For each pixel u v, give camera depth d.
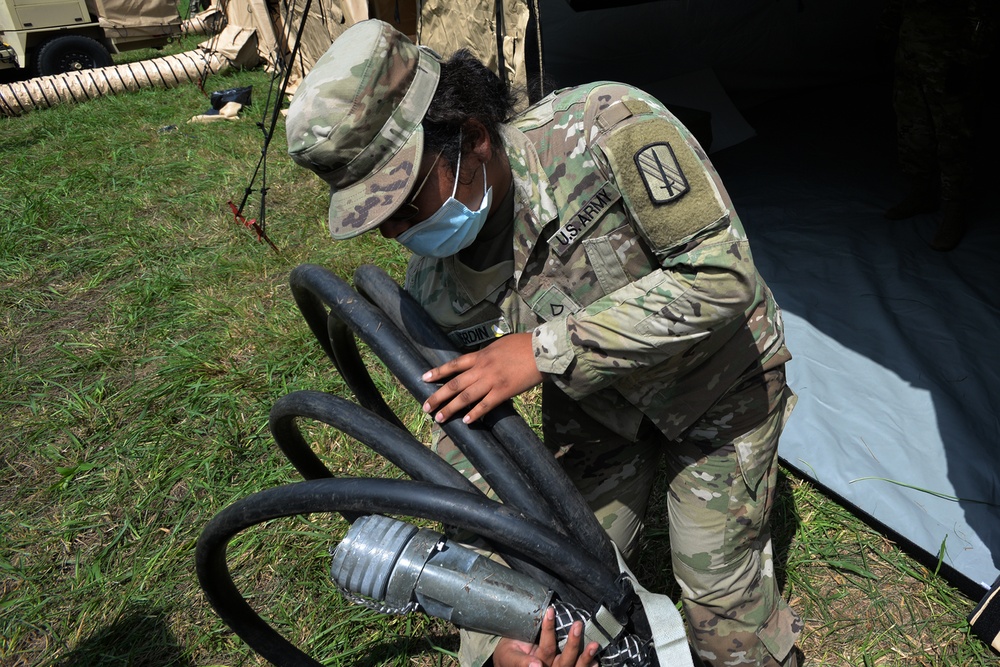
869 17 5.79
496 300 1.36
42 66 10.64
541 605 1.03
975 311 3.25
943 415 2.70
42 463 2.99
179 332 3.77
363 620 2.11
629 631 1.09
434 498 1.06
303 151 1.06
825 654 2.00
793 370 3.07
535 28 4.00
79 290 4.34
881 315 3.27
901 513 2.32
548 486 1.14
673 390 1.36
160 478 2.77
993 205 4.02
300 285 1.42
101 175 6.09
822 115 5.54
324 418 1.26
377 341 1.26
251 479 2.72
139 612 2.28
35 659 2.22
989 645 1.96
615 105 1.16
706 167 1.15
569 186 1.20
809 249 3.89
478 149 1.14
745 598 1.50
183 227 5.01
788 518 2.39
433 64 1.11
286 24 8.11
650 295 1.13
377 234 4.36
